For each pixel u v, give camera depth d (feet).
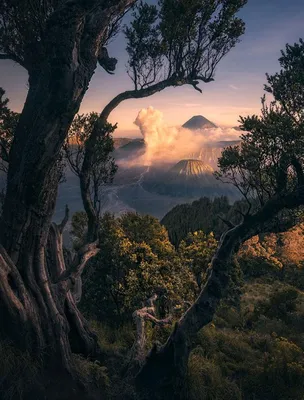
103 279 71.97
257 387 40.52
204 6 32.65
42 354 27.61
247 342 63.10
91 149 32.14
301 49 27.63
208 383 35.37
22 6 28.94
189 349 31.48
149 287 68.69
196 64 34.91
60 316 30.25
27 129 26.21
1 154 34.55
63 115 25.57
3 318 26.81
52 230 36.86
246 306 121.29
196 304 31.96
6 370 24.99
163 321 43.52
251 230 31.53
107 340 46.24
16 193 27.17
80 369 29.99
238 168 31.22
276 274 197.67
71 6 23.21
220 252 32.14
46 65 24.97
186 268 82.69
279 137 28.04
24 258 28.71
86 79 25.90
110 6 25.11
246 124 29.91
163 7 32.42
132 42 34.12
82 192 33.76
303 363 45.11
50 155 26.27
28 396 25.14
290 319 86.99
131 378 32.37
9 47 31.24
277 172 29.78
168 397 30.81
